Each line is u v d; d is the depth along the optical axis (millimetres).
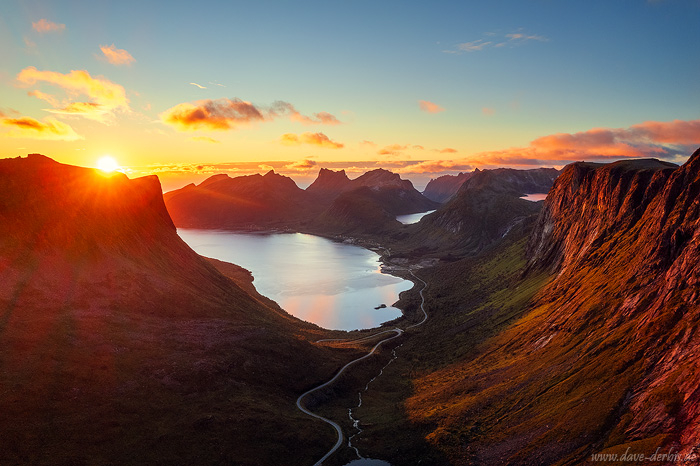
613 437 57188
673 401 53938
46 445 64125
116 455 66812
